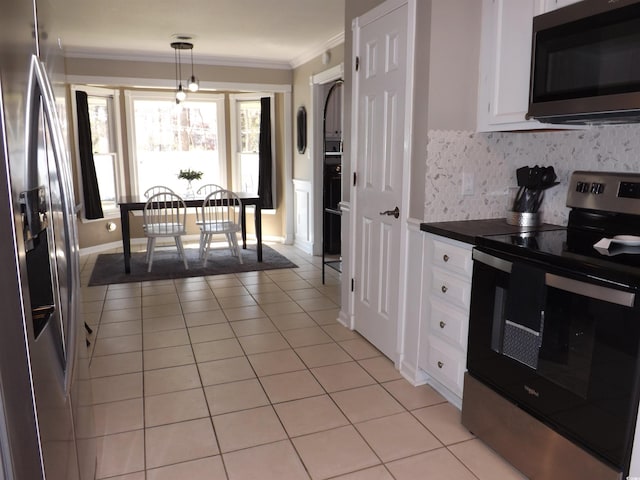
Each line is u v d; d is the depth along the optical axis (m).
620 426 1.42
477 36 2.32
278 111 6.26
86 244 5.85
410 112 2.42
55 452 1.07
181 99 5.19
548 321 1.64
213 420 2.20
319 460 1.92
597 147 2.14
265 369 2.71
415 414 2.25
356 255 3.17
